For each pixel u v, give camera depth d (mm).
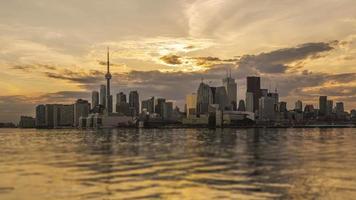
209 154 167000
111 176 94062
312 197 67812
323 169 108188
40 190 74750
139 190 74250
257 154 166375
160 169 109375
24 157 156125
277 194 70375
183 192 72125
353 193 71250
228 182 83500
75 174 98875
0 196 69750
